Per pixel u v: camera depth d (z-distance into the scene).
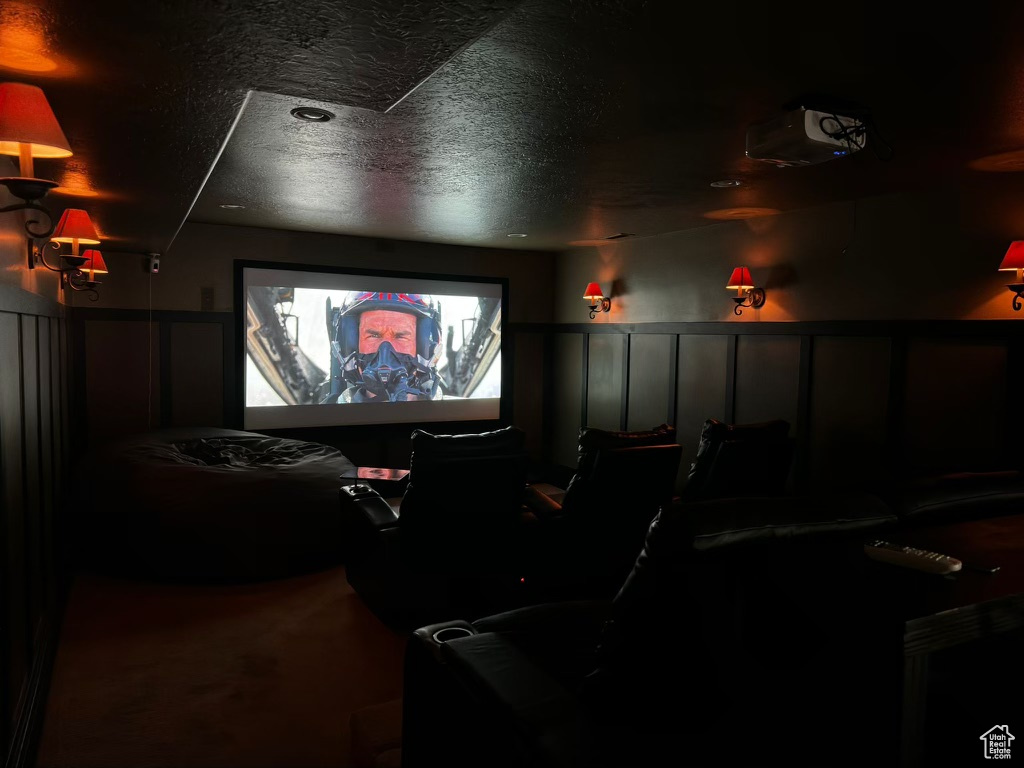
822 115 2.62
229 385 6.40
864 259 4.57
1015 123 2.85
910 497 2.11
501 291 7.77
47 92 1.77
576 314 7.68
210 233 6.27
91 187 3.01
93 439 5.88
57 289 4.30
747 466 3.56
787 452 3.74
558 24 1.95
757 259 5.38
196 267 6.23
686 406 6.15
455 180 4.10
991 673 1.62
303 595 3.95
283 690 2.84
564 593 3.49
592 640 1.94
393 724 2.39
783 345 5.20
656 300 6.47
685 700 1.33
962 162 3.51
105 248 5.51
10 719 2.09
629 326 6.80
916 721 1.29
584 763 1.23
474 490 3.08
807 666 1.41
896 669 1.26
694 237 5.99
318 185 4.34
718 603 1.30
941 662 1.58
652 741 1.30
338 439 6.99
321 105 2.72
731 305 5.64
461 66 2.28
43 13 1.28
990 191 3.86
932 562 1.54
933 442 4.20
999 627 1.39
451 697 1.65
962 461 4.03
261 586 4.09
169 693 2.80
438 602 3.24
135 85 1.72
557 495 6.79
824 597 1.39
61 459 4.20
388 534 3.30
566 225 5.83
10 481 2.13
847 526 1.56
